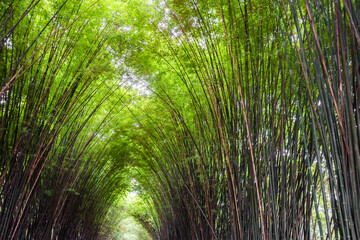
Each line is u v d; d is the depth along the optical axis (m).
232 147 4.50
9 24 4.05
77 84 5.39
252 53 3.99
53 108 5.07
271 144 3.70
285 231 3.40
